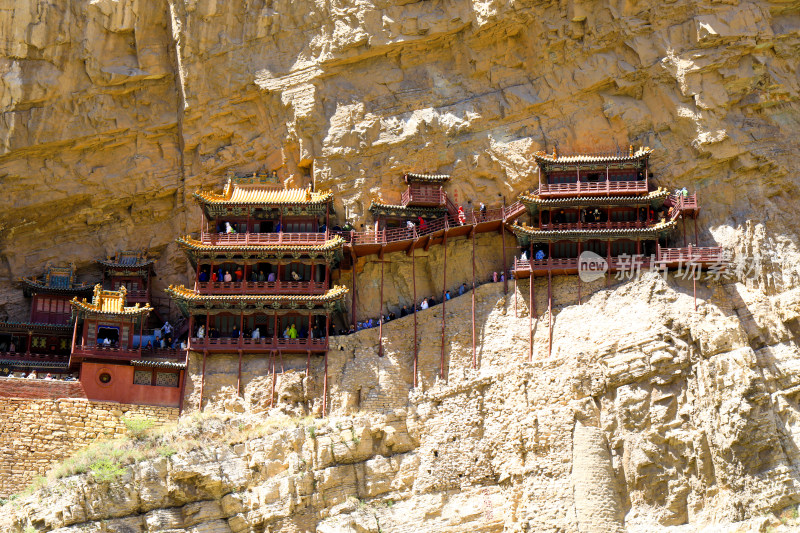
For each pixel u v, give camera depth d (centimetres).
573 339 5791
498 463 5522
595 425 5438
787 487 5094
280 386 5881
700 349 5453
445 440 5622
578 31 6469
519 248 6334
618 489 5322
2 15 6600
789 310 5581
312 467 5453
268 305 6072
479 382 5709
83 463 5334
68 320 6631
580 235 6044
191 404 5884
